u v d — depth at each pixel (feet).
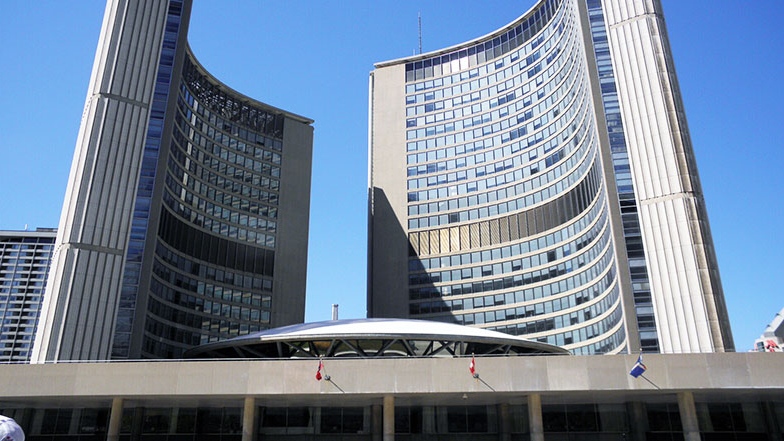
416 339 171.22
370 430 168.04
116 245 220.64
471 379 142.51
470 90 384.27
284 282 343.26
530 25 364.17
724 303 192.65
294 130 380.17
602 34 251.60
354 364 145.07
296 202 364.58
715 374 137.39
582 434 164.35
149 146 263.08
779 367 136.46
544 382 140.97
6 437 39.42
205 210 317.63
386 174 388.16
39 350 198.49
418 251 363.56
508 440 163.84
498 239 342.03
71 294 207.00
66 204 222.48
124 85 240.53
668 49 231.50
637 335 205.16
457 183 367.04
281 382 144.56
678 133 216.13
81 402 157.89
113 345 231.71
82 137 233.14
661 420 163.02
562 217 314.35
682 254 200.54
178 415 171.22
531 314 314.96
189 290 296.10
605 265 257.34
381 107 406.62
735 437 160.04
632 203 221.05
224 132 343.05
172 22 285.43
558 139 325.62
